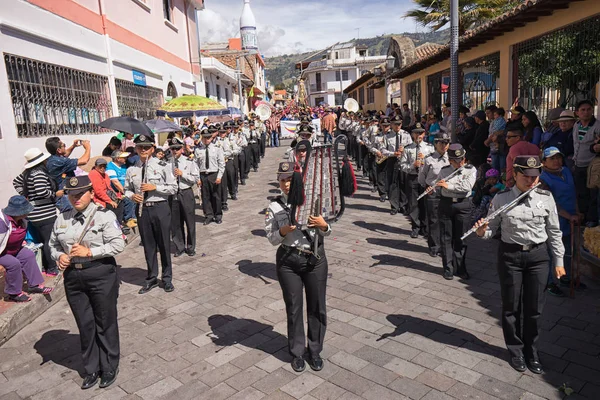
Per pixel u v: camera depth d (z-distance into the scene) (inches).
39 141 323.6
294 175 150.6
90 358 165.0
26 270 229.8
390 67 767.7
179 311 222.1
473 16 593.3
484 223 161.8
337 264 271.7
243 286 249.3
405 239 315.6
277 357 176.4
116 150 350.9
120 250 162.9
